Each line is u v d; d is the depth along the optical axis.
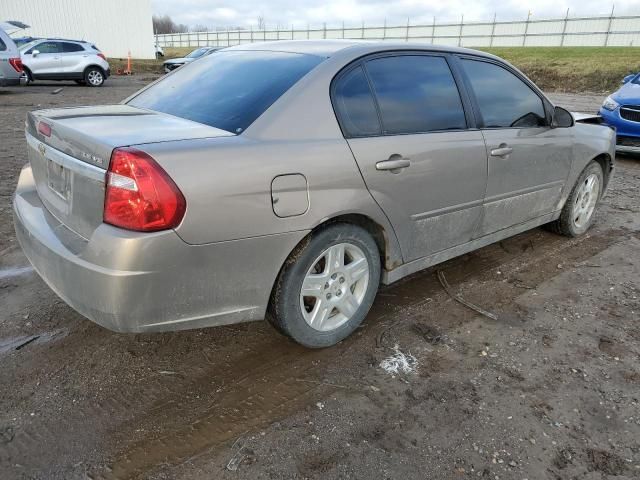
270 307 2.64
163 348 2.88
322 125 2.60
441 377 2.69
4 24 20.64
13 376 2.61
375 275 2.99
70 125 2.44
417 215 3.06
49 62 18.38
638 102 8.10
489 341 3.04
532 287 3.74
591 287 3.76
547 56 29.73
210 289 2.30
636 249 4.51
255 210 2.30
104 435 2.25
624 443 2.28
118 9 33.12
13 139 8.73
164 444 2.21
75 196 2.32
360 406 2.46
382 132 2.85
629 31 36.31
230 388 2.57
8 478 2.02
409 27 47.34
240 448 2.19
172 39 69.88
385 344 2.97
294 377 2.67
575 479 2.08
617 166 8.06
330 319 2.89
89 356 2.79
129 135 2.28
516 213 3.89
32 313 3.19
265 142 2.40
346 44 3.00
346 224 2.73
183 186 2.11
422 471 2.09
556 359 2.88
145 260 2.08
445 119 3.20
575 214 4.62
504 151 3.50
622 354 2.94
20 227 2.76
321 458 2.14
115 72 28.25
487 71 3.58
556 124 4.00
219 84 2.94
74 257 2.21
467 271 3.97
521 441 2.27
